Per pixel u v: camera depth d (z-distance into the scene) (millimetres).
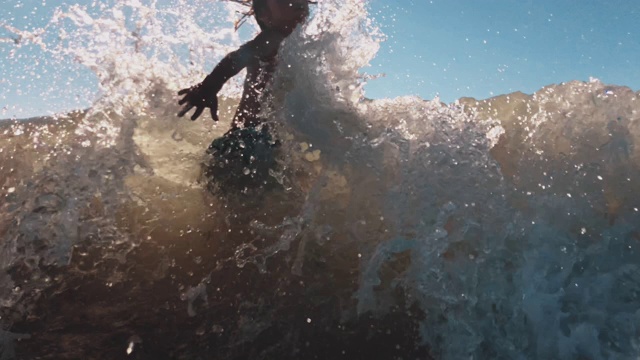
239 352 1667
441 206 1883
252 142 2119
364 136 2055
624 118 2051
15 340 1681
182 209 2045
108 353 1639
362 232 1900
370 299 1781
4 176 2092
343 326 1732
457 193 1903
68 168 2084
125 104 2242
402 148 2002
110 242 1959
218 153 2133
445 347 1691
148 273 1885
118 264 1908
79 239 1960
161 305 1791
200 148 2223
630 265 1800
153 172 2129
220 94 2498
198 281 1855
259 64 2234
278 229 1955
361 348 1684
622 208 1892
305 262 1873
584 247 1829
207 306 1785
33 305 1794
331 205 1959
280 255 1898
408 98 2162
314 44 2197
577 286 1769
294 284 1826
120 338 1687
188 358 1640
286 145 2098
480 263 1807
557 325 1711
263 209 2010
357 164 2006
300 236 1931
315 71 2168
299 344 1691
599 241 1839
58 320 1746
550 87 2236
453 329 1720
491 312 1740
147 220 2014
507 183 1955
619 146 1999
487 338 1707
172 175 2133
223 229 1981
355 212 1934
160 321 1742
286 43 2197
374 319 1748
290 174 2055
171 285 1849
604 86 2152
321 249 1897
